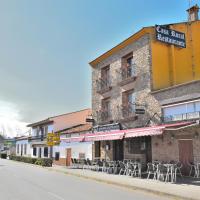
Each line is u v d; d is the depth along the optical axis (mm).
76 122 42844
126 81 24109
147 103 21562
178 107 18797
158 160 19672
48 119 41969
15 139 61312
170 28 22391
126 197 12078
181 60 22641
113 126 25344
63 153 35750
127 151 23484
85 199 11367
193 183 15266
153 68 21875
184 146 17922
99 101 28547
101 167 24281
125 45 25031
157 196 12492
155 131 16656
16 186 15383
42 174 23375
